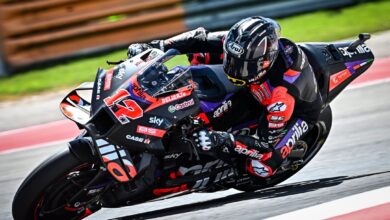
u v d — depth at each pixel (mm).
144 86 14945
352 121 24766
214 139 15727
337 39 35688
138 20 36312
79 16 35188
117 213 17828
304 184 19156
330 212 16047
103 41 35812
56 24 34781
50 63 34906
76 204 15016
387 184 17797
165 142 15711
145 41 36531
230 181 17984
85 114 15047
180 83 15406
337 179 19156
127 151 14570
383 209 16031
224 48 16156
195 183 16812
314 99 17672
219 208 17203
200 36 17906
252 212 16438
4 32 33625
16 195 14422
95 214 17828
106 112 14383
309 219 15672
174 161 16188
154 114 14812
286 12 40094
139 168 14781
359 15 40312
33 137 25641
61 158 14305
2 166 22656
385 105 26203
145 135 14641
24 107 29547
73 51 35312
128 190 15156
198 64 18859
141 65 15461
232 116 17234
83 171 14922
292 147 17562
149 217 16953
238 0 38438
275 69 16562
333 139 23125
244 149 16500
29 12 34156
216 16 37969
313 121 18250
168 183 16281
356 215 15781
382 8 41719
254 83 16391
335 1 41688
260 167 17281
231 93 17078
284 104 16422
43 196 14531
